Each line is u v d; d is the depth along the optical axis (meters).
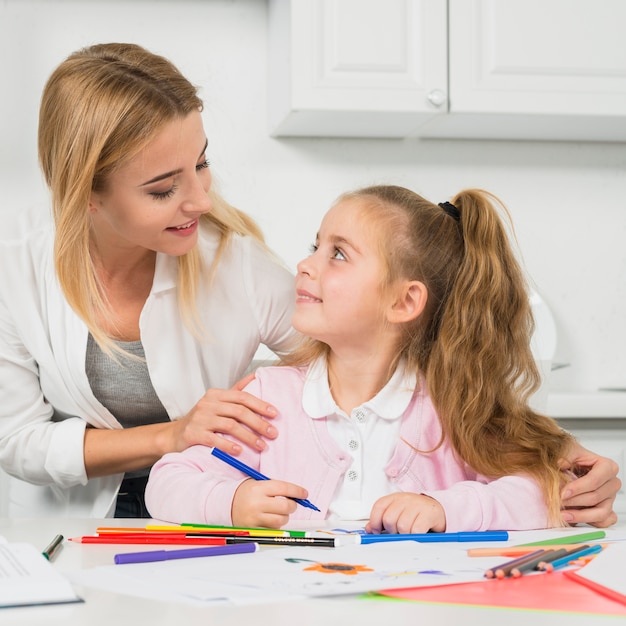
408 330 1.20
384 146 2.33
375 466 1.15
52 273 1.31
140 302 1.34
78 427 1.31
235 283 1.37
